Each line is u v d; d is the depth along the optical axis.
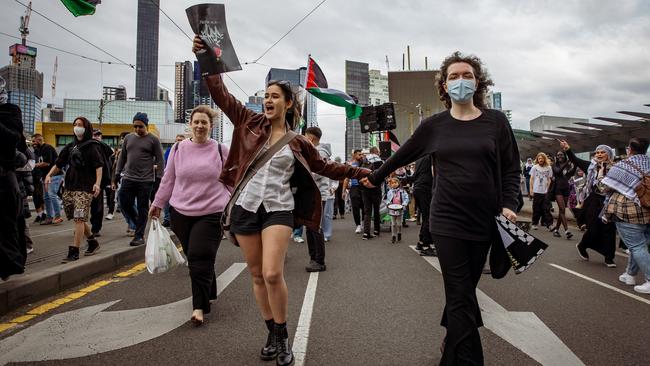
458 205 2.44
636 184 4.77
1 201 3.42
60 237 7.11
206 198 3.67
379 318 3.66
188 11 2.88
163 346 3.02
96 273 5.13
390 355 2.88
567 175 9.34
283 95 2.87
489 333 3.35
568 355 2.92
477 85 2.71
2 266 3.43
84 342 3.09
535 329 3.43
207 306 3.58
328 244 8.17
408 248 7.64
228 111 2.93
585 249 6.46
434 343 3.10
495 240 2.49
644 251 4.71
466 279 2.39
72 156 5.21
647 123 16.34
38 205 9.27
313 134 6.81
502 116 2.56
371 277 5.27
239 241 2.79
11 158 3.48
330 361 2.78
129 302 4.09
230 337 3.21
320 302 4.15
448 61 2.79
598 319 3.70
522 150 25.62
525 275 5.47
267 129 2.87
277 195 2.74
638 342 3.16
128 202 6.46
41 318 3.61
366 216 8.91
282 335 2.70
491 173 2.47
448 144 2.51
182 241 3.81
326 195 8.19
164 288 4.63
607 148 6.25
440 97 2.94
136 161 6.37
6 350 2.93
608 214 5.04
